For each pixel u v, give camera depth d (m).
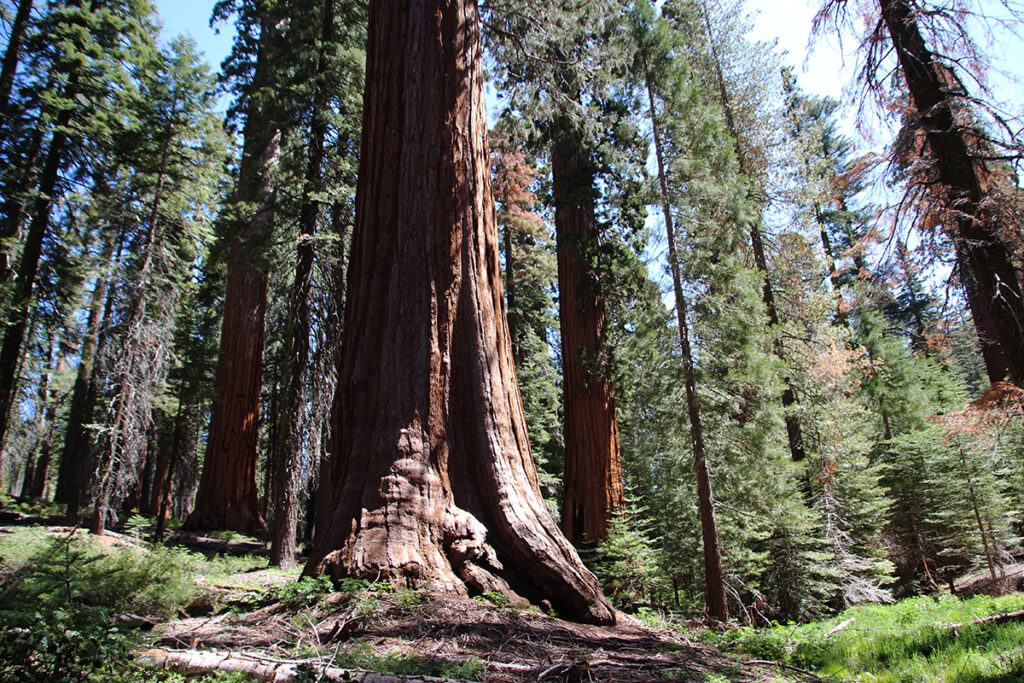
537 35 12.63
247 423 20.19
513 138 15.44
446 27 8.12
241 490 19.84
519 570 6.43
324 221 15.70
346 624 4.84
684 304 14.09
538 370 23.08
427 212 7.49
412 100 7.83
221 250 16.59
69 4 19.03
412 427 6.70
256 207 15.75
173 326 17.41
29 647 3.15
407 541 6.02
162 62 17.09
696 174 14.59
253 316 20.73
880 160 9.12
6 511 17.62
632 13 15.07
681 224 14.59
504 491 6.70
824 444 20.30
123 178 19.12
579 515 15.12
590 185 16.05
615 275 15.70
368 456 6.66
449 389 7.04
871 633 7.91
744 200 14.95
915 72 9.15
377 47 8.27
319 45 15.59
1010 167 8.73
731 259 14.69
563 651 4.83
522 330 23.47
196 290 20.83
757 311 14.62
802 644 6.87
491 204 8.17
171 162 17.50
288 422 14.23
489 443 6.89
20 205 17.64
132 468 15.37
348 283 7.89
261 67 17.92
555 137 15.46
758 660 5.59
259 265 15.71
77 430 21.83
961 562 21.98
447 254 7.43
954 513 20.61
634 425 20.47
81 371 22.50
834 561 18.36
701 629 9.58
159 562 6.75
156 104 17.02
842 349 22.39
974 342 10.66
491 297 7.69
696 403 13.66
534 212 24.62
